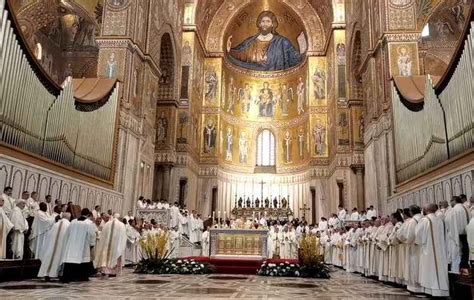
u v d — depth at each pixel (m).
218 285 9.52
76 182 13.88
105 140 16.05
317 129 31.17
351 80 25.88
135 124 18.72
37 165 11.90
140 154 19.31
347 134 26.78
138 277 11.28
